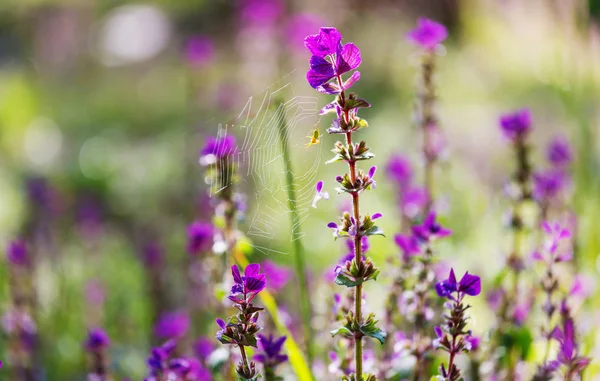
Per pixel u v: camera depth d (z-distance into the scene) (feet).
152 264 20.93
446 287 9.59
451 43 59.77
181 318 17.72
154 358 11.64
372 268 9.21
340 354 12.47
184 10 69.72
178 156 38.37
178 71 60.59
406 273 12.70
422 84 16.65
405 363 12.63
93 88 62.13
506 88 46.16
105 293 23.59
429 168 17.04
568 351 11.43
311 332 14.53
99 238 31.24
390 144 36.81
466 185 29.45
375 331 9.25
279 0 42.29
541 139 32.96
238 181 11.95
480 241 24.17
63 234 28.37
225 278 13.38
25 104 55.52
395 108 46.60
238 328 8.89
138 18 69.21
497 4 55.11
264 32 39.96
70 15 69.62
